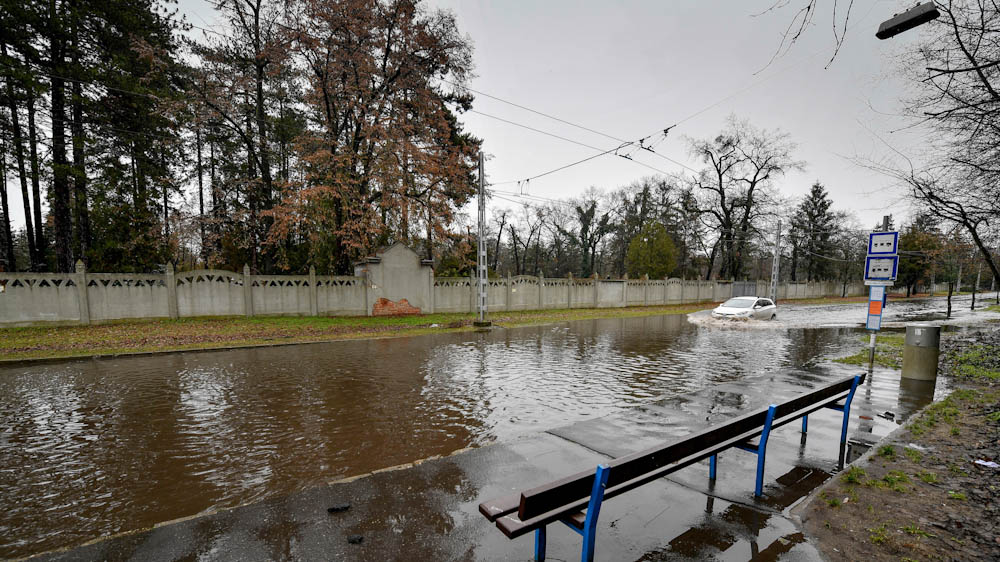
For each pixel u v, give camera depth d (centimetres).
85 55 1739
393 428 569
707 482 390
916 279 4828
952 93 648
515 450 470
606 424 567
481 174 1697
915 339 821
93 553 280
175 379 841
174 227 1984
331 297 1906
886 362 1009
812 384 800
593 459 446
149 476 430
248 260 2416
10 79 1523
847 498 346
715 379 863
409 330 1622
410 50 1992
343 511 335
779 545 286
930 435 492
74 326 1419
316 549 283
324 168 1892
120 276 1501
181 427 571
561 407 666
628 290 3150
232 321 1634
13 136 1725
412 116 2117
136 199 2139
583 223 5409
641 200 5256
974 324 1948
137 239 2020
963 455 431
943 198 746
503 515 236
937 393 718
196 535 300
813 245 5188
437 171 2052
